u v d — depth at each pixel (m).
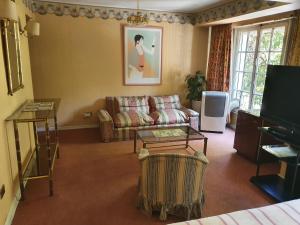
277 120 2.76
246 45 4.57
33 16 4.12
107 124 4.07
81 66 4.69
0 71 2.08
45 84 4.55
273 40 3.95
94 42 4.66
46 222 2.11
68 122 4.86
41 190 2.61
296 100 2.48
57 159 3.41
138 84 5.14
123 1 4.14
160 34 5.00
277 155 2.57
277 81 2.74
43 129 4.67
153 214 2.24
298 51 3.30
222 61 4.91
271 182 2.81
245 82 4.68
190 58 5.38
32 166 2.78
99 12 4.55
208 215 2.26
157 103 4.96
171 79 5.36
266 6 3.23
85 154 3.60
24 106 2.83
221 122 4.68
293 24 3.40
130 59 4.95
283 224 1.44
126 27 4.76
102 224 2.10
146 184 2.13
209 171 3.14
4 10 1.96
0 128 2.03
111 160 3.41
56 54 4.49
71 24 4.45
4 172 2.06
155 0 4.02
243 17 3.93
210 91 4.84
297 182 2.57
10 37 2.33
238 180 2.93
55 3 4.28
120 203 2.41
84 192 2.59
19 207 2.30
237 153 3.75
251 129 3.42
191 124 4.64
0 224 1.88
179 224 1.44
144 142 3.12
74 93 4.77
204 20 4.77
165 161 1.97
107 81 4.93
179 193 2.08
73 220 2.14
